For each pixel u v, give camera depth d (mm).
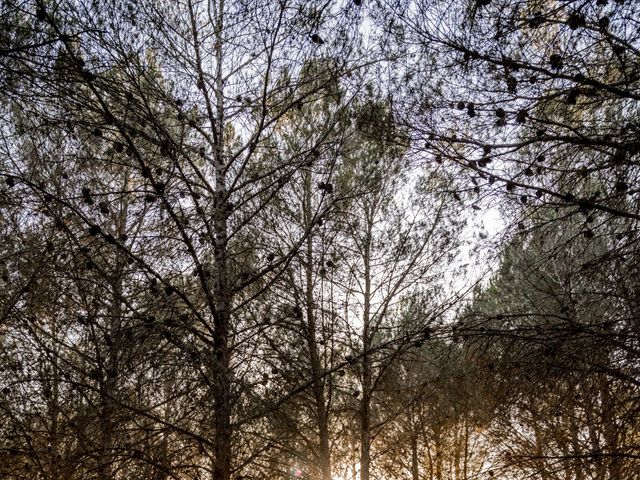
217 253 4879
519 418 5742
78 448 4461
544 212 4281
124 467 3955
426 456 11320
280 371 4863
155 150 4902
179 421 4188
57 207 4094
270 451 5027
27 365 4965
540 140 3641
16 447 4652
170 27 4652
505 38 3590
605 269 3988
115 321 4637
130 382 4098
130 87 4285
